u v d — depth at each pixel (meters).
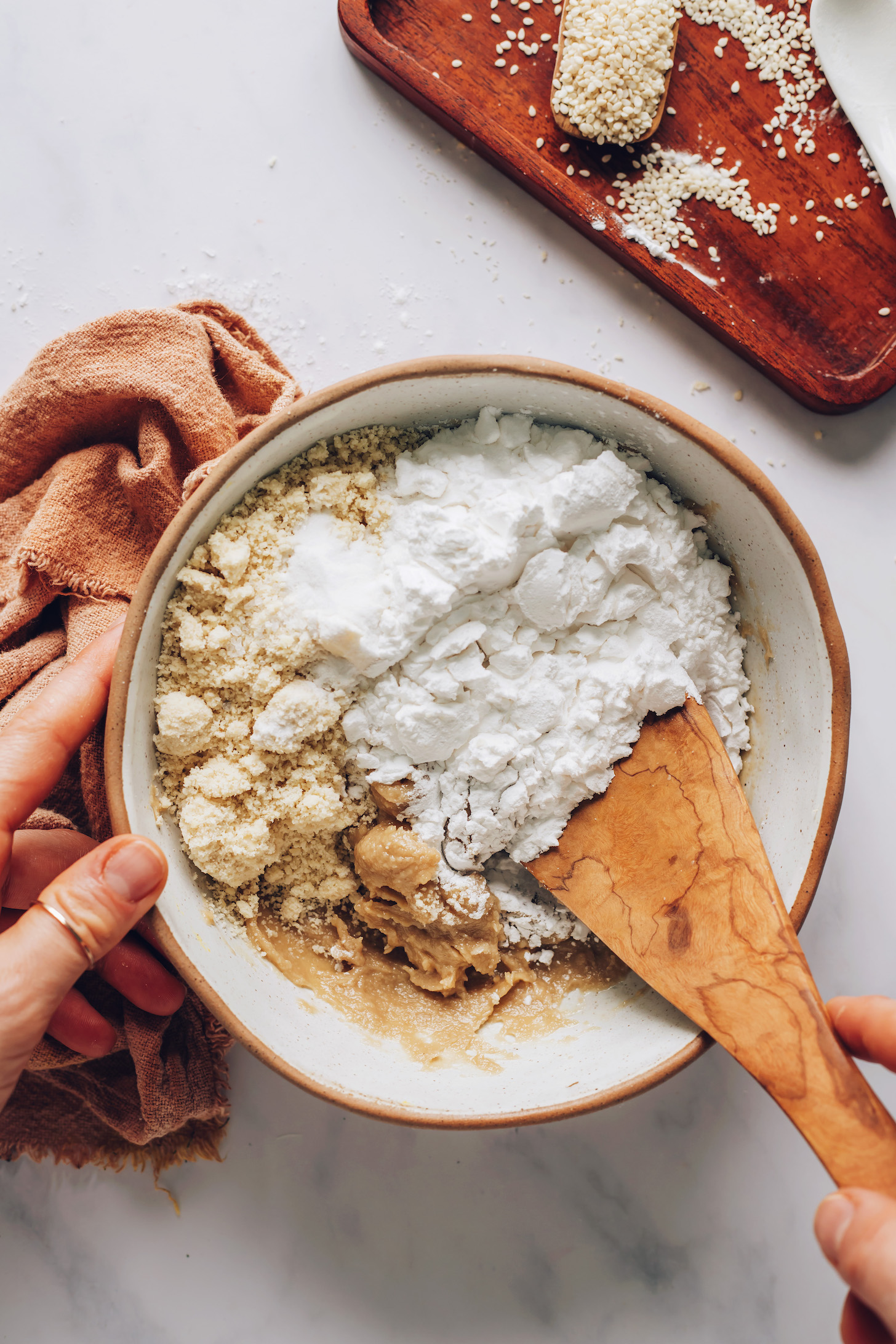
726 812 0.45
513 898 0.48
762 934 0.44
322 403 0.42
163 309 0.47
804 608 0.44
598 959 0.48
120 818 0.42
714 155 0.50
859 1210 0.38
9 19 0.51
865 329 0.50
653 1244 0.51
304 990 0.47
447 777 0.46
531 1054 0.47
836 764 0.44
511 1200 0.51
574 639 0.46
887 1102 0.52
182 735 0.44
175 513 0.47
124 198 0.51
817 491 0.52
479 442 0.45
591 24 0.49
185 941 0.43
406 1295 0.51
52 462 0.49
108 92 0.51
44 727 0.44
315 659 0.45
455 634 0.45
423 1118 0.42
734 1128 0.51
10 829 0.44
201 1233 0.51
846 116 0.50
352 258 0.51
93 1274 0.51
